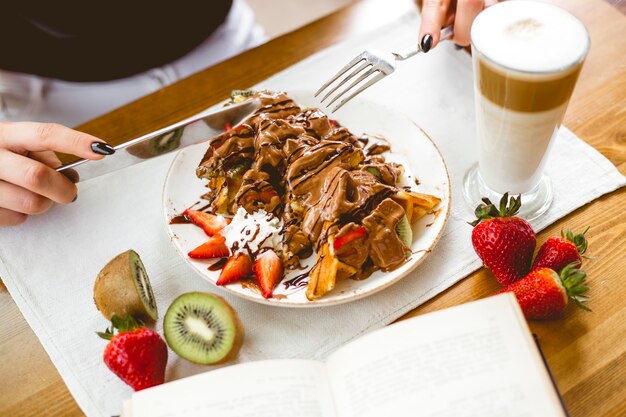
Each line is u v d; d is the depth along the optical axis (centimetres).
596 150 62
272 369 50
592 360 52
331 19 75
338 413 49
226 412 48
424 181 61
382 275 55
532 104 51
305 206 58
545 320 54
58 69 87
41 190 59
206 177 62
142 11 86
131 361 51
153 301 57
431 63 71
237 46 95
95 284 55
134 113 69
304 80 70
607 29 69
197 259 58
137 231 62
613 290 54
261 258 56
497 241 53
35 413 53
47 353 56
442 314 50
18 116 91
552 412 46
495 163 57
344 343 55
